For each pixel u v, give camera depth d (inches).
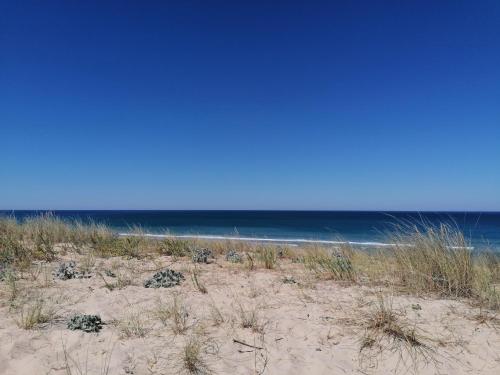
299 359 137.6
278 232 1318.9
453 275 210.4
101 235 401.1
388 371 131.6
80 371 126.3
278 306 191.5
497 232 978.7
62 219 468.4
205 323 168.1
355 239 948.0
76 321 161.9
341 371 130.7
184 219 2615.7
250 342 150.0
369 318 168.7
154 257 332.5
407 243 253.3
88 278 245.9
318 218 2842.0
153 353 139.4
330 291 218.5
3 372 126.6
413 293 210.1
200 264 304.7
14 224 427.2
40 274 250.2
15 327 159.3
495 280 229.5
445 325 162.2
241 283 239.1
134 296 207.5
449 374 129.2
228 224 1937.7
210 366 131.7
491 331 156.6
